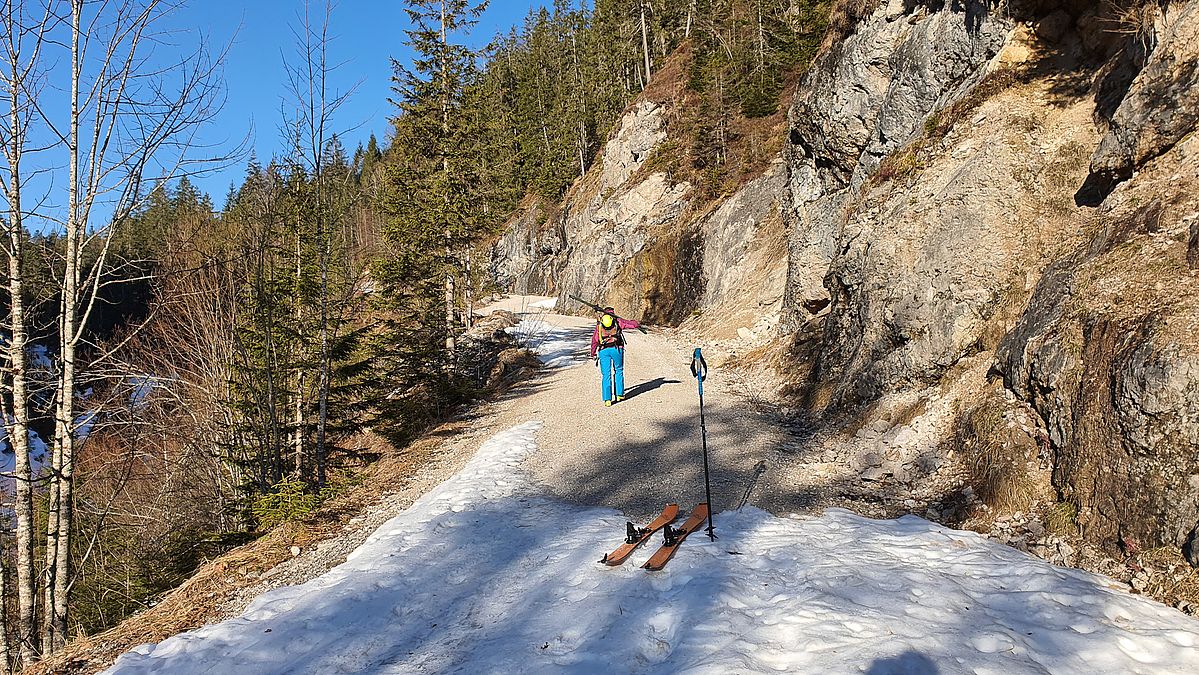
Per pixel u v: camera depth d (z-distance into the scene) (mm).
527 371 18453
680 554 6020
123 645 5770
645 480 8672
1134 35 8211
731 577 5340
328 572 6816
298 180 12211
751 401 12547
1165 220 6410
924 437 8211
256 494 13023
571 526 7277
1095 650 3979
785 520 6949
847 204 14961
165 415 14797
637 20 55938
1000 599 4766
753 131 30859
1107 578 5051
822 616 4508
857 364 10516
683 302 28391
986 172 9094
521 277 52562
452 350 17844
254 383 13430
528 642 4754
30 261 9180
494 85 58000
